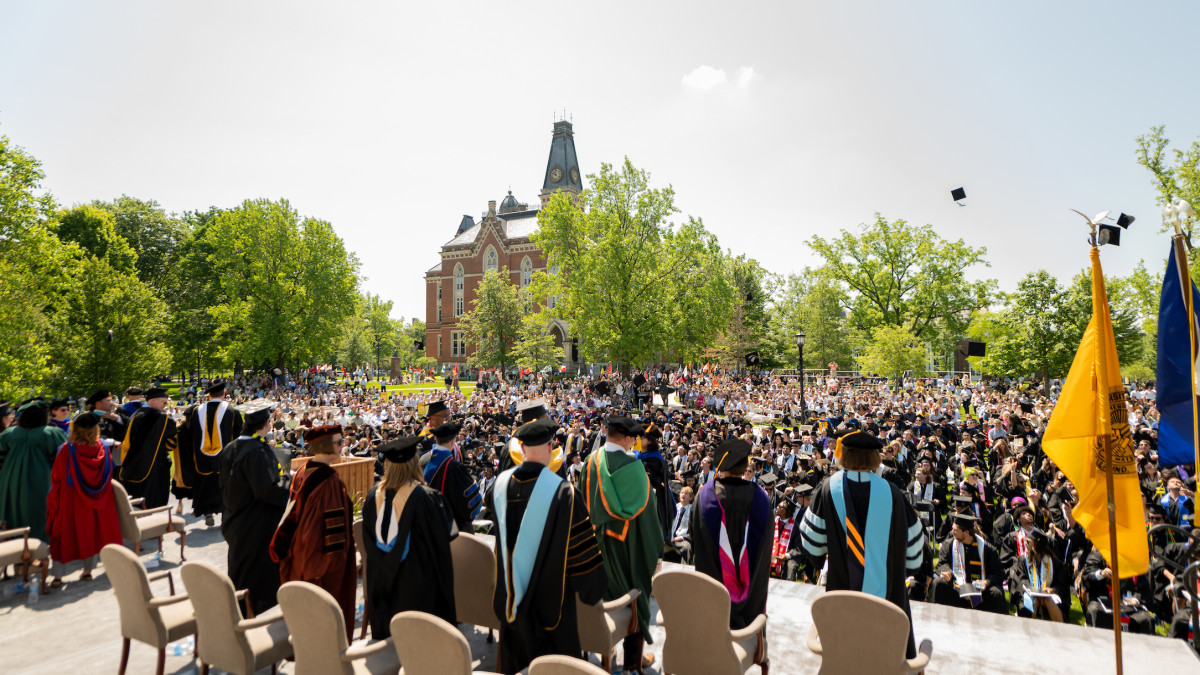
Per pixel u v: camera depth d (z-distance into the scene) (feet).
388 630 13.89
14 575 22.21
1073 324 114.62
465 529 18.31
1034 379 130.21
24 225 75.31
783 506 32.58
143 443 27.91
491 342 204.44
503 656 13.64
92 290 100.78
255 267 171.63
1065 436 14.43
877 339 134.92
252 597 17.71
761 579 13.98
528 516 12.71
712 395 116.37
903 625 10.66
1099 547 14.06
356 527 18.42
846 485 13.16
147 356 103.91
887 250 167.84
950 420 78.54
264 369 186.29
